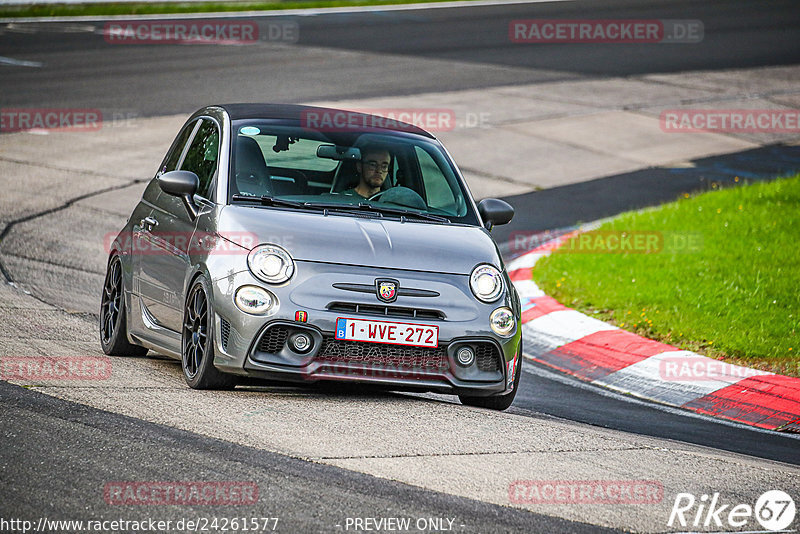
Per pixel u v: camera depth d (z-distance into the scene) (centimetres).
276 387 2491
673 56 10706
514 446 2069
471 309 2338
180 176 2488
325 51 10281
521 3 14200
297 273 2269
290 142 2627
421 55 10281
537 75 9512
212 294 2298
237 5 13075
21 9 11825
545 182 6288
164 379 2488
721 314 3672
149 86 8256
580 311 3809
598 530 1634
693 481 1938
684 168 6775
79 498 1614
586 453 2067
